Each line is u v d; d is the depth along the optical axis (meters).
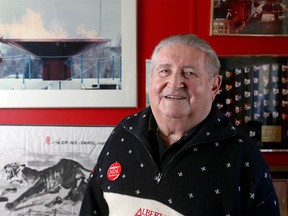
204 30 1.51
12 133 1.54
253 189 0.80
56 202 1.54
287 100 1.49
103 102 1.52
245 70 1.49
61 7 1.50
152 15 1.51
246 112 1.50
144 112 1.01
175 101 0.84
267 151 1.50
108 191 0.92
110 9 1.49
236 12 1.48
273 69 1.49
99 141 1.54
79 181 1.54
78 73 1.52
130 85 1.51
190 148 0.85
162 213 0.82
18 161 1.54
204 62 0.84
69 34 1.51
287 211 1.42
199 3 1.50
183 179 0.83
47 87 1.52
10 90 1.53
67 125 1.54
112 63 1.51
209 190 0.81
